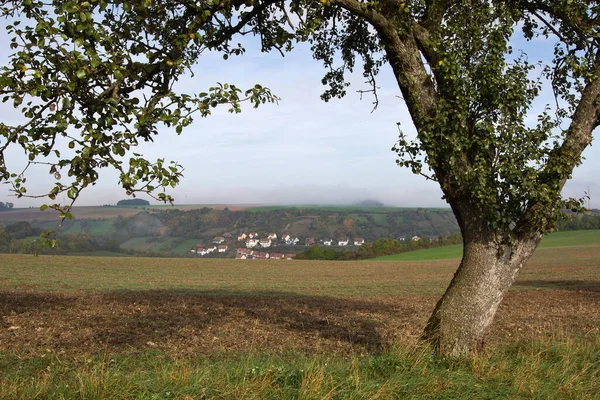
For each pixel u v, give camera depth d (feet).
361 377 19.16
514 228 24.59
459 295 24.70
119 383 17.28
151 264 176.04
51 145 16.94
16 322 40.50
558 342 26.16
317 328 43.19
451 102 24.00
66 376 23.06
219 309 55.93
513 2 27.02
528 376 20.45
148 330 38.93
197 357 29.19
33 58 16.42
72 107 16.92
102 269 145.48
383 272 167.63
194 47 22.56
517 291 90.22
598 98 23.95
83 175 16.70
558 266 167.43
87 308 52.08
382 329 43.83
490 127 23.27
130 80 19.43
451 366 21.54
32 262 153.48
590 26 25.96
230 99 19.01
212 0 20.11
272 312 54.85
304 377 18.22
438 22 26.37
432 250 317.01
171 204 17.47
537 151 23.25
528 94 25.09
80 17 16.05
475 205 24.41
